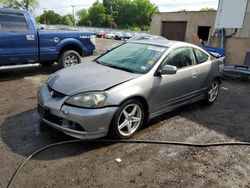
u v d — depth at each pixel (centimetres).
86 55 883
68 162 331
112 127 369
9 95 577
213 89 602
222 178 321
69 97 352
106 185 293
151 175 317
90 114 342
